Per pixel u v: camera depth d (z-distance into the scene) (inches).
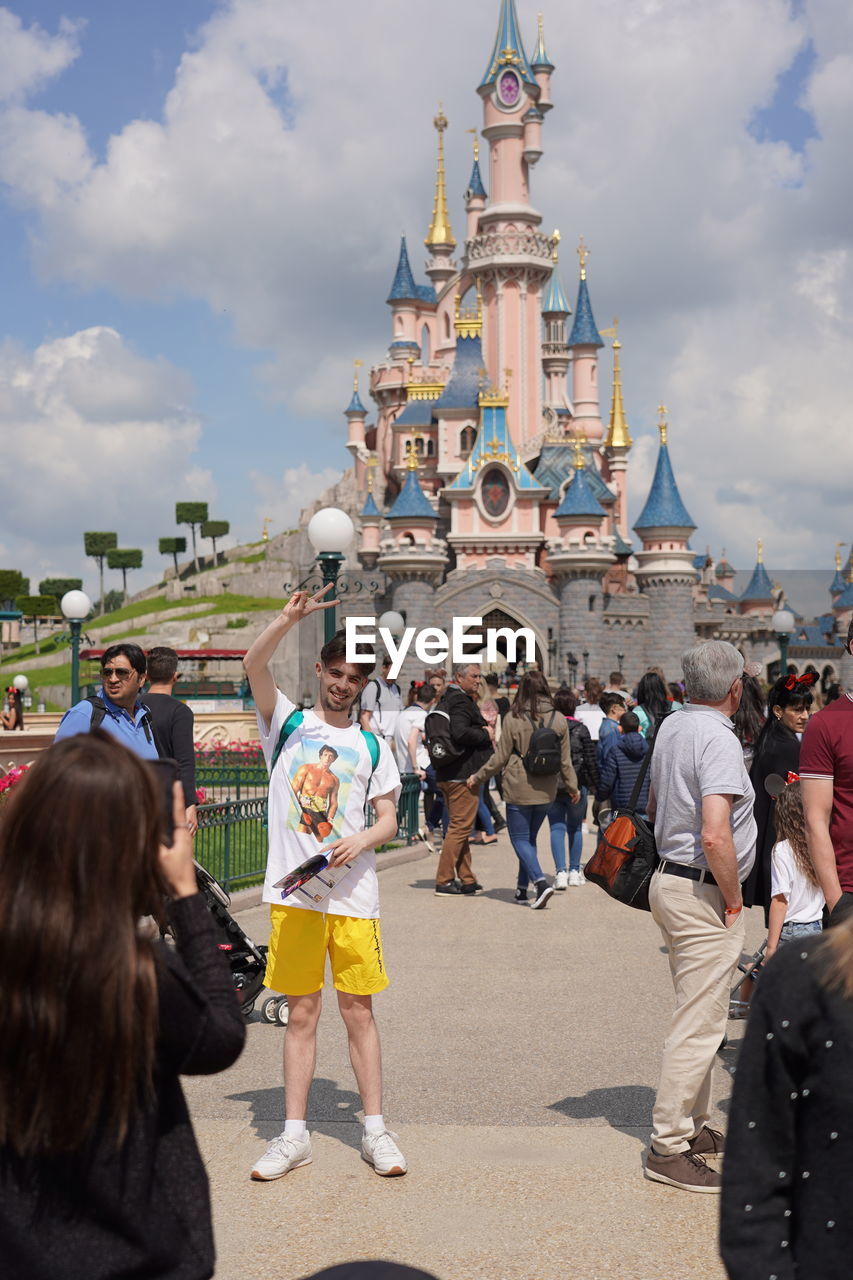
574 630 2893.7
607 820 270.4
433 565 2908.5
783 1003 92.9
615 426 4109.3
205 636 4104.3
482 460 2962.6
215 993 103.1
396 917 494.9
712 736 228.5
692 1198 211.5
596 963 406.0
